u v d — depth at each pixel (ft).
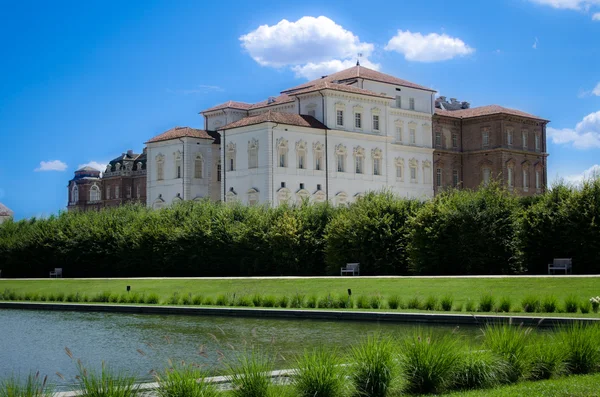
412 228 213.46
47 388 66.33
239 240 250.57
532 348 72.28
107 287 212.02
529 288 150.20
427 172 463.01
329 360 66.49
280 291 178.29
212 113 440.86
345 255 228.02
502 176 472.85
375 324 126.41
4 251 294.46
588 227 192.03
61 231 289.53
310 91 392.27
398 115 447.42
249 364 66.08
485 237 201.36
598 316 115.24
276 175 361.30
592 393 61.67
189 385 61.31
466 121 490.90
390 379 66.44
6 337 124.88
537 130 502.79
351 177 395.75
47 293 194.49
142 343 114.93
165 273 266.36
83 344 115.96
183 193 399.44
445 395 65.21
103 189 607.37
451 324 122.11
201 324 136.26
